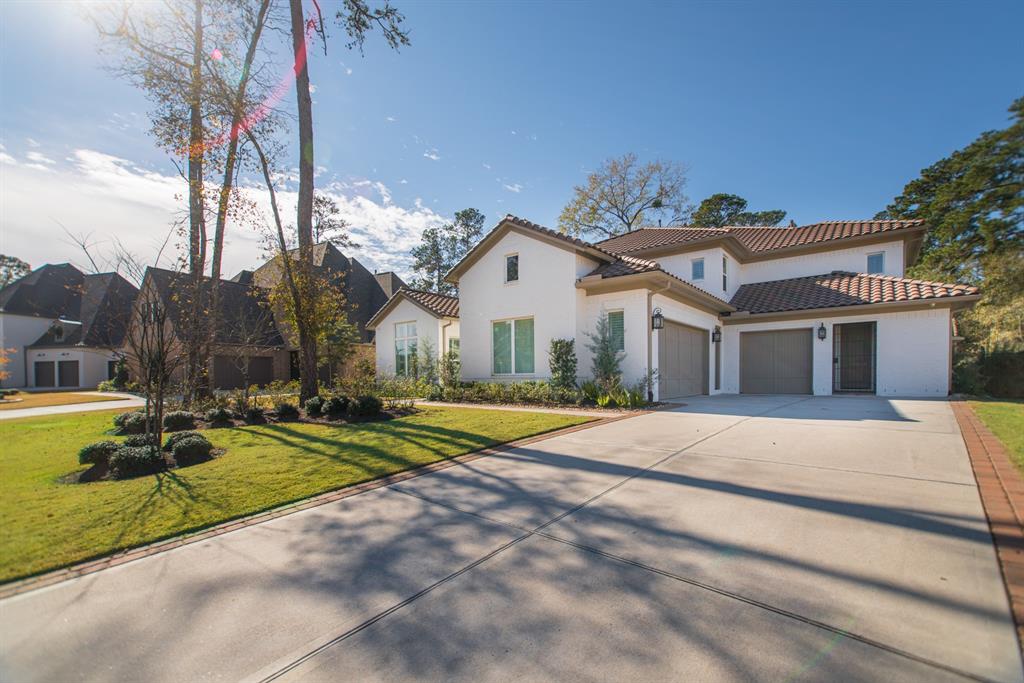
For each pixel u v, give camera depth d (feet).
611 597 8.59
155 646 7.44
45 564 10.23
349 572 9.89
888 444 20.18
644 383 40.04
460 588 9.11
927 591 8.34
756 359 54.08
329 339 73.00
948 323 43.98
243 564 10.36
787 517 12.05
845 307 47.21
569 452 20.59
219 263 43.80
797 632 7.34
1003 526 10.94
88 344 98.22
